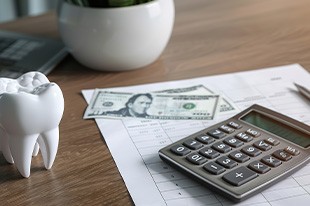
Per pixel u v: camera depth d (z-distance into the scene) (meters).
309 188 0.42
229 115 0.55
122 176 0.45
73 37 0.66
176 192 0.42
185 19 0.88
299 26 0.82
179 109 0.57
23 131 0.43
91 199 0.42
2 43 0.76
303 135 0.48
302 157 0.44
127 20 0.63
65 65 0.71
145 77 0.66
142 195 0.42
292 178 0.43
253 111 0.53
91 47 0.65
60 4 0.68
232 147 0.45
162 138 0.51
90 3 0.65
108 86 0.64
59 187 0.44
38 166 0.47
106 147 0.50
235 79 0.64
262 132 0.48
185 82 0.64
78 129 0.54
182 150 0.45
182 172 0.44
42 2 1.62
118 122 0.55
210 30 0.82
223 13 0.90
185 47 0.76
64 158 0.48
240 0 0.97
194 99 0.59
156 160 0.47
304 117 0.54
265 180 0.41
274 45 0.75
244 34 0.80
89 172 0.46
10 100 0.41
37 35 0.82
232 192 0.40
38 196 0.43
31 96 0.42
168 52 0.74
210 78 0.65
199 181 0.42
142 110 0.57
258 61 0.70
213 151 0.45
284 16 0.87
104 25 0.63
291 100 0.58
